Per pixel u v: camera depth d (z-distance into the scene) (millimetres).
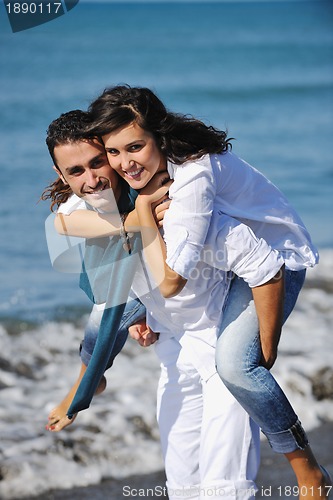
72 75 29859
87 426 5688
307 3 103688
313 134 21703
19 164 15305
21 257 10078
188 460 3830
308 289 9734
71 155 3260
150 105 3236
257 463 3588
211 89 28797
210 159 3330
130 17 67125
